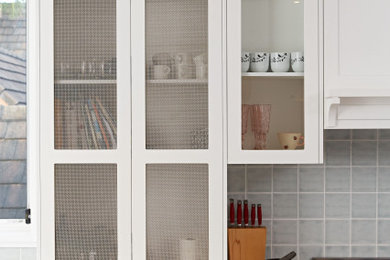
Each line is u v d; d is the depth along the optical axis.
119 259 2.12
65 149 2.13
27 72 2.57
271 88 2.12
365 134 2.48
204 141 2.11
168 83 2.12
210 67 2.10
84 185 2.13
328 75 2.09
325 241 2.49
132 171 2.12
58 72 2.13
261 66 2.12
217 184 2.10
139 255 2.12
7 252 2.50
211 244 2.10
